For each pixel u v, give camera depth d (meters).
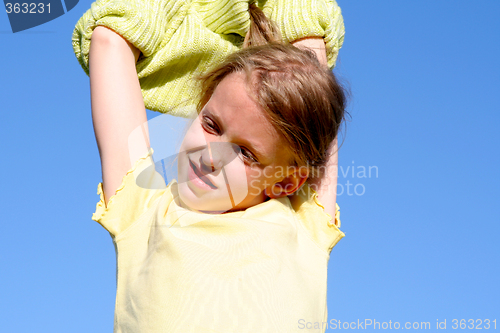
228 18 2.00
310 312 1.50
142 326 1.35
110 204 1.52
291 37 2.08
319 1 2.13
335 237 1.76
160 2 1.88
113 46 1.75
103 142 1.62
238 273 1.40
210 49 1.99
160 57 1.90
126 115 1.66
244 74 1.59
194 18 1.99
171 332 1.31
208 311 1.33
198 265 1.38
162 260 1.40
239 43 2.10
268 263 1.44
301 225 1.76
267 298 1.38
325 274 1.67
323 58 2.09
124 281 1.45
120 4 1.78
